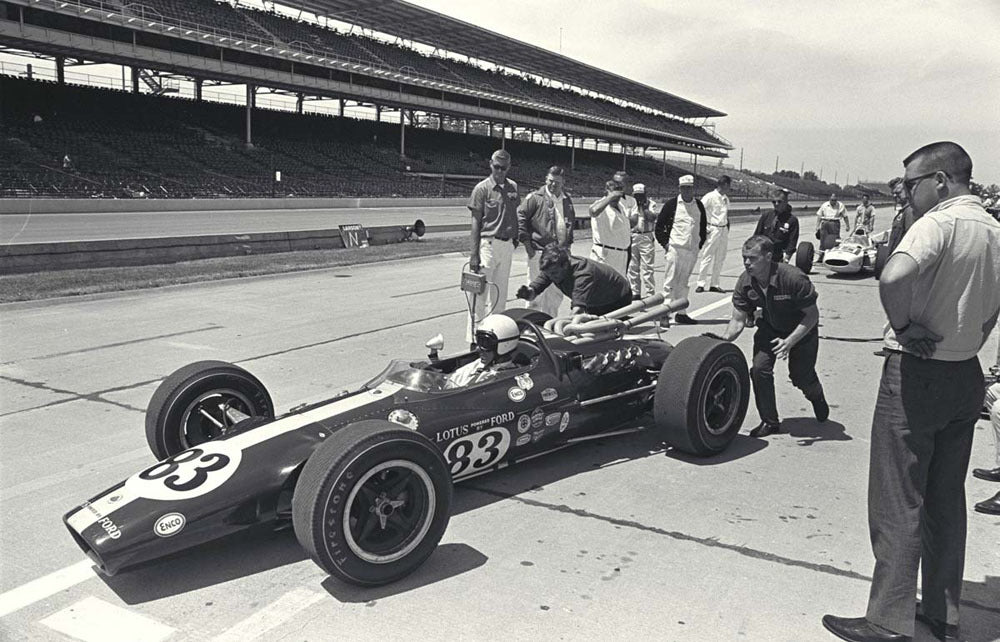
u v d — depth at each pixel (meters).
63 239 21.09
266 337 9.45
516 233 8.54
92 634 3.33
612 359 5.52
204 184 39.50
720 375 5.44
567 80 77.38
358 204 43.72
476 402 4.62
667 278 10.42
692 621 3.37
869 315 11.76
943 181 3.05
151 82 54.16
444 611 3.46
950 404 3.06
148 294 12.87
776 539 4.18
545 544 4.11
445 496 3.79
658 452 5.57
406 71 55.19
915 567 3.14
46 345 8.88
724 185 13.49
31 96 41.38
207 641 3.26
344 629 3.33
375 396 4.46
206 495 3.69
